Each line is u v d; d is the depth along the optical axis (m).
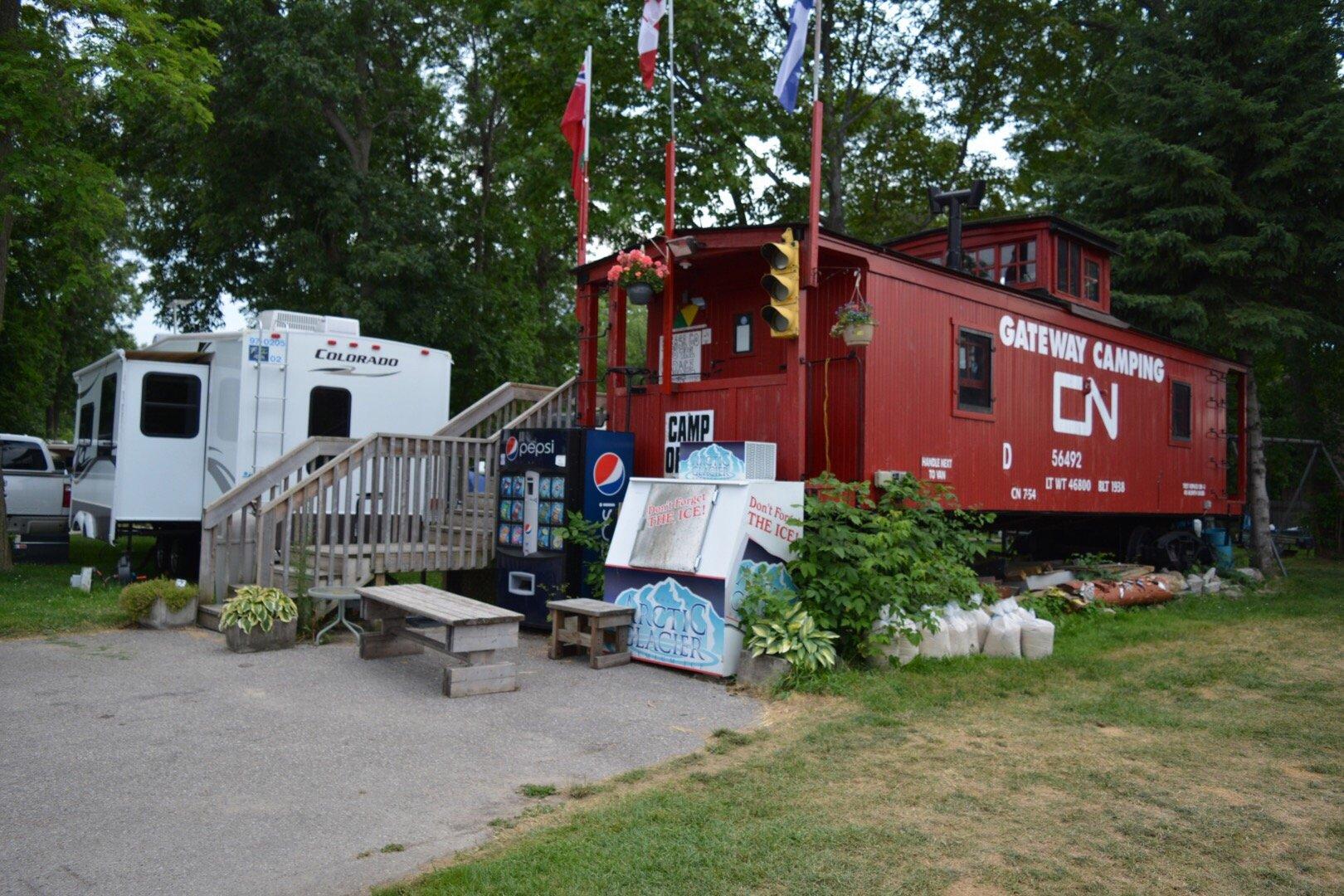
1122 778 5.16
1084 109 24.30
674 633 7.74
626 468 9.73
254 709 6.34
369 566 9.27
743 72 20.48
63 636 8.56
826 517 8.01
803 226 8.66
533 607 9.33
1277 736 6.07
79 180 11.96
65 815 4.45
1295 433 22.94
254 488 9.33
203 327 24.27
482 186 26.48
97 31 11.88
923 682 7.27
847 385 8.95
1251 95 16.28
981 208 25.03
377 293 21.45
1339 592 14.35
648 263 9.81
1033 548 14.54
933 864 3.97
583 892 3.65
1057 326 11.70
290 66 18.98
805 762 5.35
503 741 5.74
